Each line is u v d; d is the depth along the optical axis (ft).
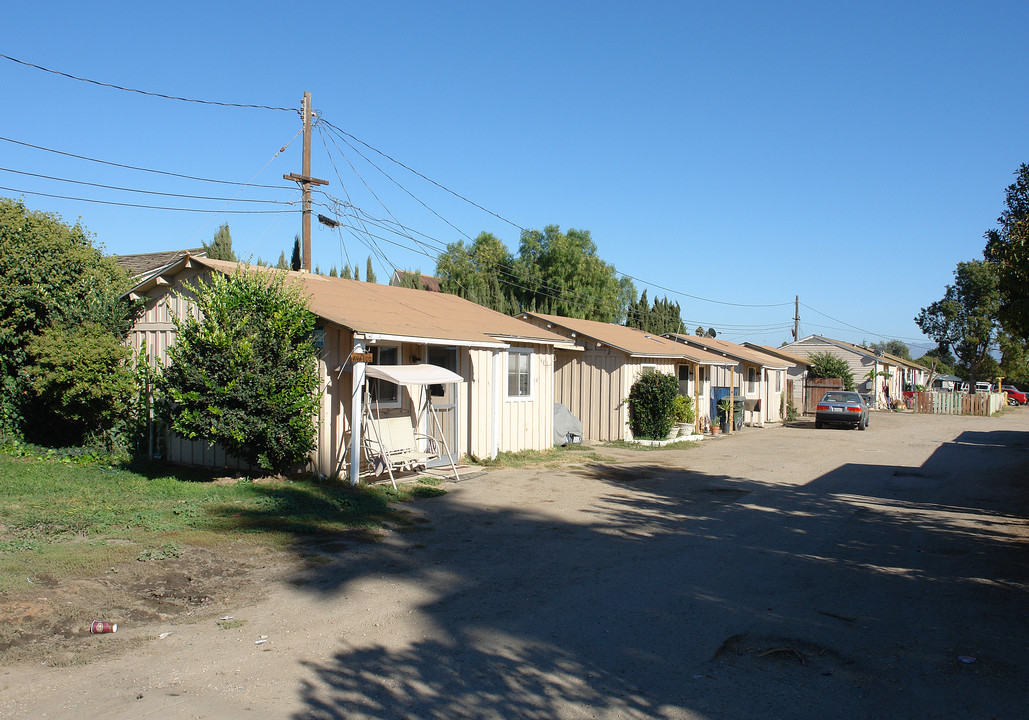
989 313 136.87
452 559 24.84
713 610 19.90
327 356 36.94
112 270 47.98
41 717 13.02
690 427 71.05
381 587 21.45
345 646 16.85
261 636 17.38
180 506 29.58
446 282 137.49
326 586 21.40
